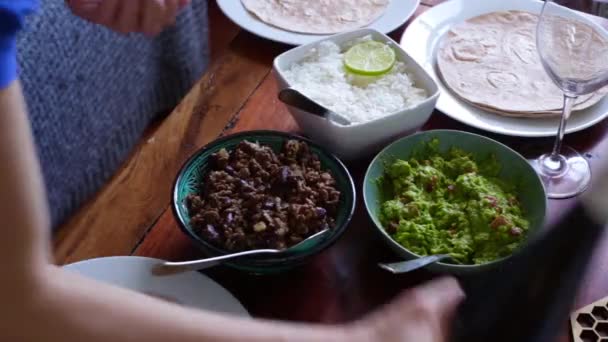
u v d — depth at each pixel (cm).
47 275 47
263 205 78
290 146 86
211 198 79
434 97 93
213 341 51
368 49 104
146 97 186
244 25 121
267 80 110
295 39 118
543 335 69
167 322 51
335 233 76
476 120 100
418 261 73
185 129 100
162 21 87
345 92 99
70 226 156
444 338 63
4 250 45
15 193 44
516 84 106
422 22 119
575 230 82
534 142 98
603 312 72
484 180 85
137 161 94
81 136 159
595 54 88
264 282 78
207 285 75
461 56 112
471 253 78
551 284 74
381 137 92
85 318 48
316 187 82
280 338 53
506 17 120
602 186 90
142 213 87
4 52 44
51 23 141
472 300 71
